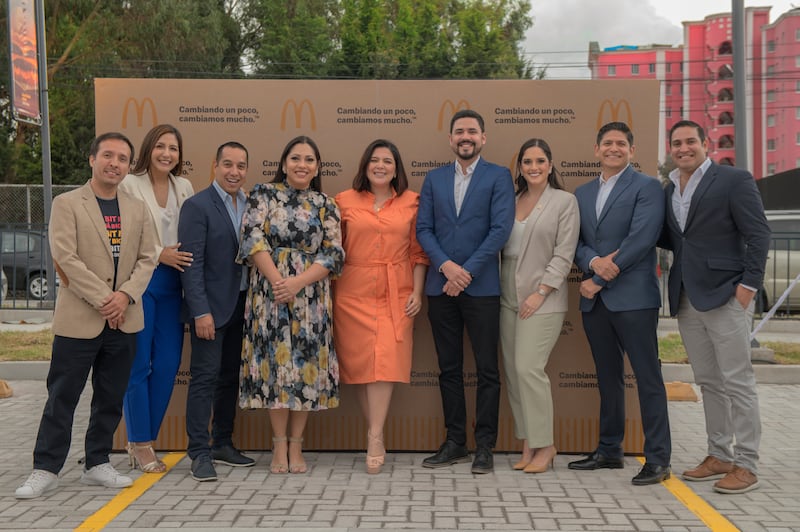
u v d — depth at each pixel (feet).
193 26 80.43
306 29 93.97
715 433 14.16
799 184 53.62
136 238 13.29
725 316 13.50
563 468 14.92
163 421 16.25
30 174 79.15
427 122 16.12
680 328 14.38
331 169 16.21
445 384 14.99
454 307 14.69
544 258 14.55
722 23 222.89
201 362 14.33
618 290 14.05
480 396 14.71
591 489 13.46
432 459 14.93
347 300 14.79
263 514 12.01
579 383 16.02
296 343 14.06
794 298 37.22
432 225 14.75
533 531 11.30
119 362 13.39
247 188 16.24
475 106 16.08
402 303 14.79
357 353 14.64
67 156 80.02
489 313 14.47
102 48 78.59
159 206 14.49
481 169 14.66
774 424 19.11
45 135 42.45
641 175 14.33
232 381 15.21
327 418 16.24
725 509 12.35
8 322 38.63
